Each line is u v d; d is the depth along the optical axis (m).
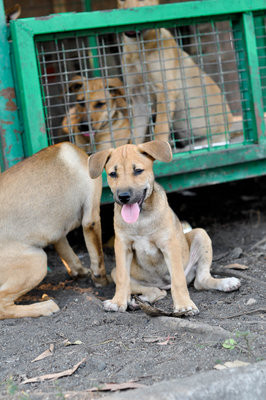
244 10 5.23
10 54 4.78
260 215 6.33
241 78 5.50
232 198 7.16
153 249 3.88
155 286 4.25
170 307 3.89
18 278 4.03
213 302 3.88
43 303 4.03
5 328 3.73
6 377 2.96
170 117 6.18
